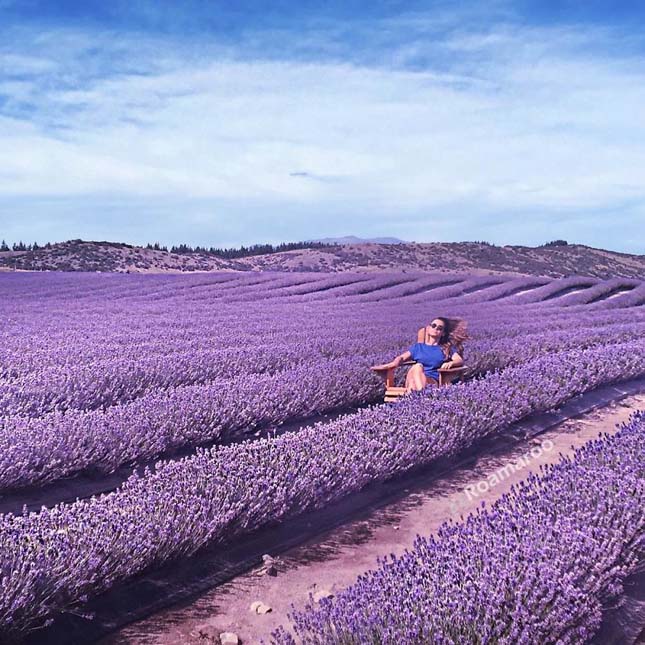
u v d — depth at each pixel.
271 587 3.54
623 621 2.96
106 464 5.08
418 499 4.95
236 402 6.25
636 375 9.80
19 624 2.78
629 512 3.23
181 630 3.10
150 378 7.64
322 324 14.77
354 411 7.68
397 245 87.88
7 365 8.12
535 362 8.52
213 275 33.59
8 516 3.33
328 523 4.40
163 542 3.36
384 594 2.54
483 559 2.78
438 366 7.20
